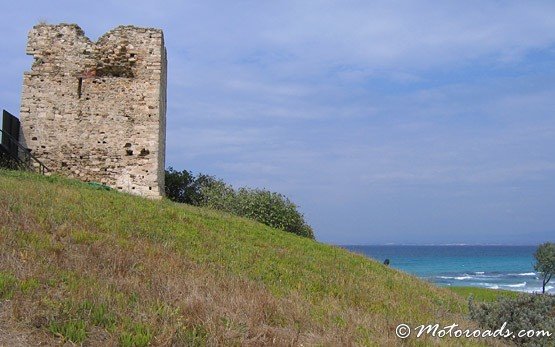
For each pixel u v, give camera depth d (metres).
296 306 11.38
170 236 16.23
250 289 11.87
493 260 125.25
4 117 24.22
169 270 11.90
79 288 9.43
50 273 9.95
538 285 57.91
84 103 26.38
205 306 9.61
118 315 8.76
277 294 12.45
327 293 14.13
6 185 17.67
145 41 27.05
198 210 23.33
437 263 106.50
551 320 12.55
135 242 14.38
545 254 44.28
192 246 15.76
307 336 9.73
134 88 26.66
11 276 9.34
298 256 18.14
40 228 13.33
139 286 10.30
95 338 8.12
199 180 32.81
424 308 14.67
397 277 19.72
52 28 26.70
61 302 8.74
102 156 26.19
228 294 10.96
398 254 160.12
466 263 110.00
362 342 9.62
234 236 19.06
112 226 15.47
